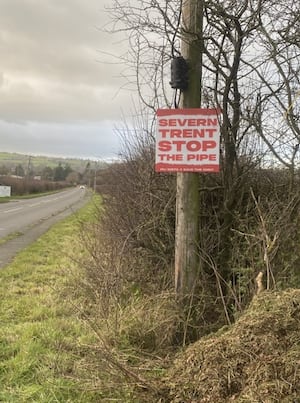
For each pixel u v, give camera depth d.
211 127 4.84
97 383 3.96
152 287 6.05
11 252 13.12
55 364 4.62
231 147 5.53
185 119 4.88
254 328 3.71
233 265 5.27
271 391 3.22
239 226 5.33
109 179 11.77
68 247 13.38
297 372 3.28
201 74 5.02
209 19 5.02
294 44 4.93
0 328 5.93
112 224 8.05
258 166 5.74
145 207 6.70
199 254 5.12
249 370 3.46
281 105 5.12
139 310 5.09
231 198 5.60
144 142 7.26
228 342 3.72
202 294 4.98
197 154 4.87
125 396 3.83
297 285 4.71
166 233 6.48
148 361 4.29
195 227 5.02
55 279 9.16
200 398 3.48
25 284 8.76
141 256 6.73
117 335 4.86
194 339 4.80
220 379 3.50
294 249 4.88
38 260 11.55
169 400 3.63
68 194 71.81
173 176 6.32
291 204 5.05
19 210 33.47
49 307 6.85
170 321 4.82
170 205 6.33
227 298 5.07
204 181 5.81
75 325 5.80
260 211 4.79
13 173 99.25
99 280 6.41
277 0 5.77
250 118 5.38
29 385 4.32
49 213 30.59
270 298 4.00
